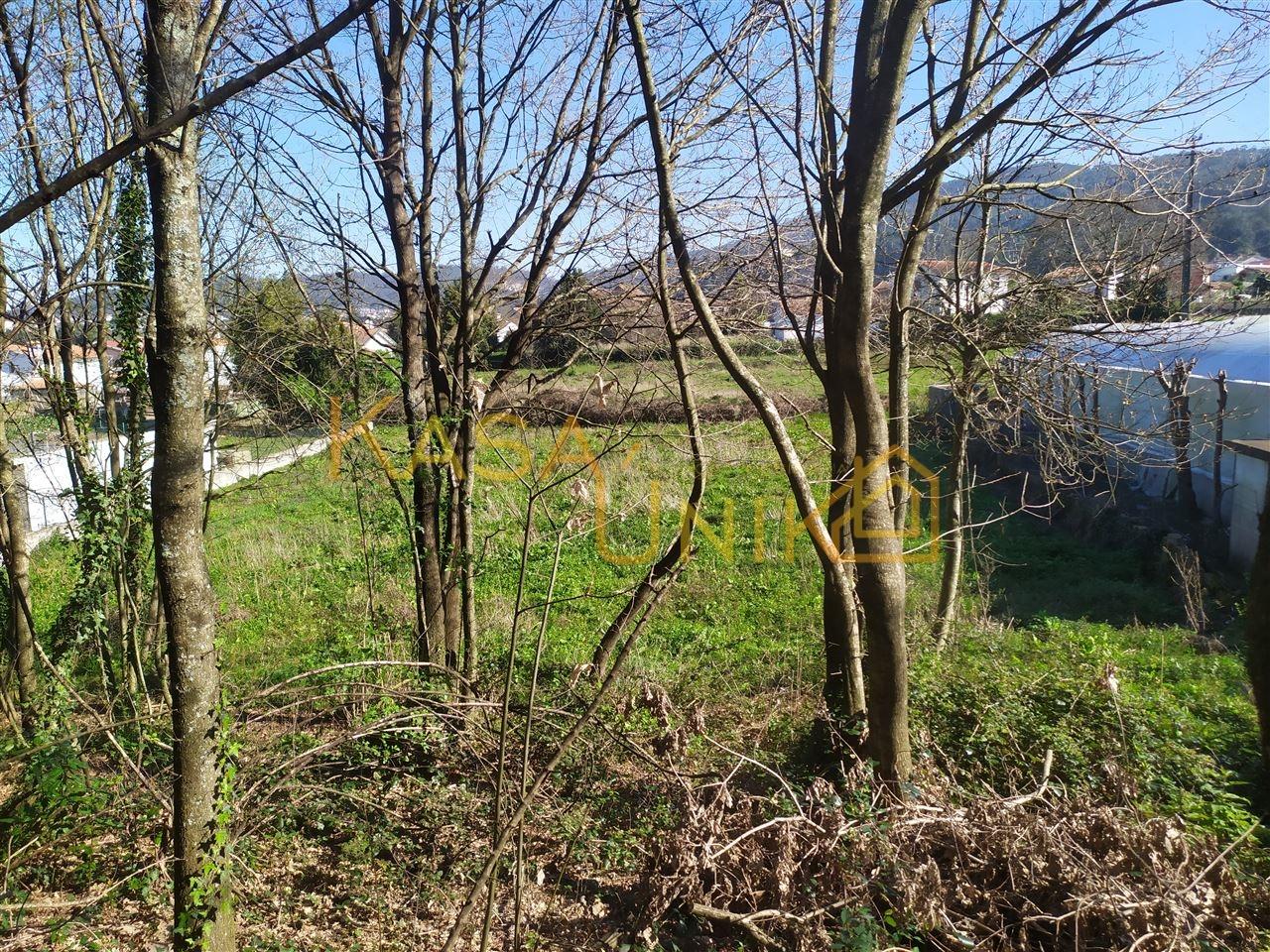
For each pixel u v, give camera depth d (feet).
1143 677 22.81
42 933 12.47
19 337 19.47
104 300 20.97
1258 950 12.00
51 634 21.12
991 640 23.53
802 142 15.02
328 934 13.23
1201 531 33.78
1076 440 23.75
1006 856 12.90
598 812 16.14
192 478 9.68
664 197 14.56
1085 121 15.14
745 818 13.94
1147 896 11.96
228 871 10.31
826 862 12.92
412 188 20.02
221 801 10.31
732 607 29.40
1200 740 18.72
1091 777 15.80
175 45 9.07
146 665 22.39
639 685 20.54
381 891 14.24
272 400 21.21
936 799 14.01
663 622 28.17
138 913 13.50
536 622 26.55
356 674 19.84
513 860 14.53
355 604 27.99
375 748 16.70
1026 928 12.35
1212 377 35.55
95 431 22.16
